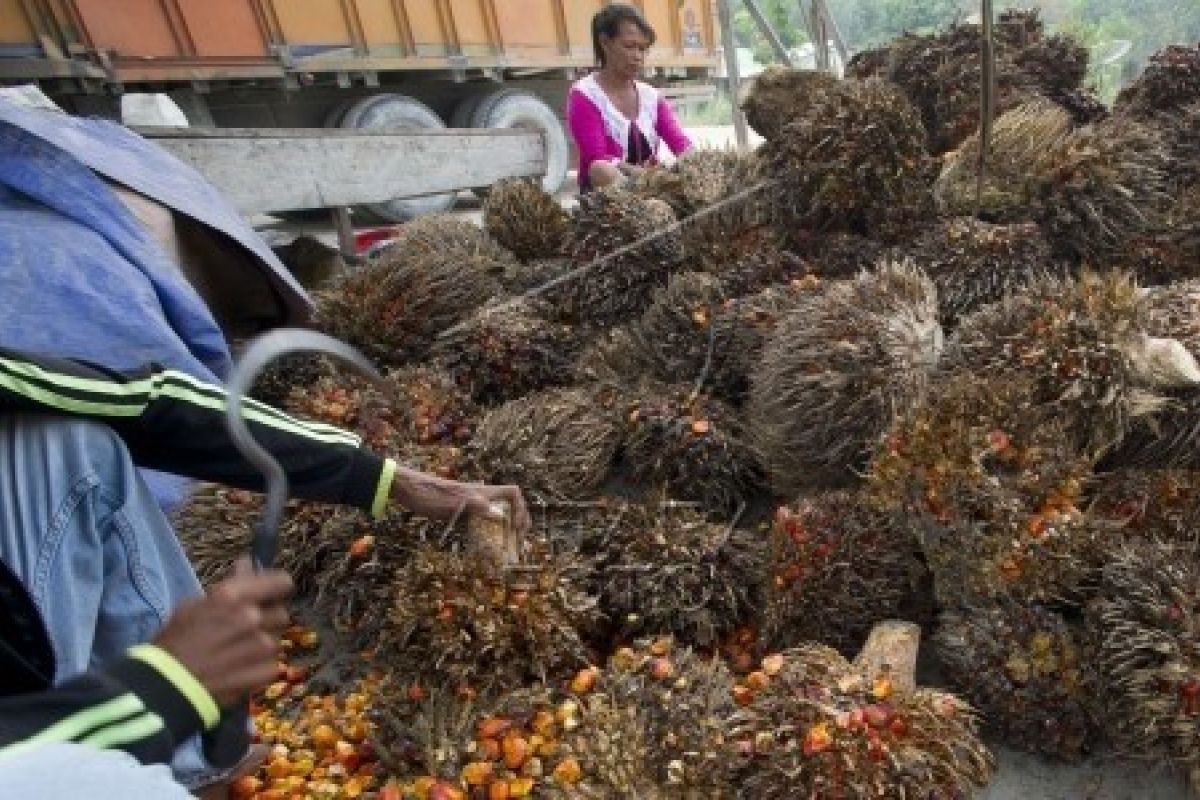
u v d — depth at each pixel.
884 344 2.31
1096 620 1.88
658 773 1.80
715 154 4.16
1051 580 1.94
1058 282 2.38
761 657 2.19
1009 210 3.00
